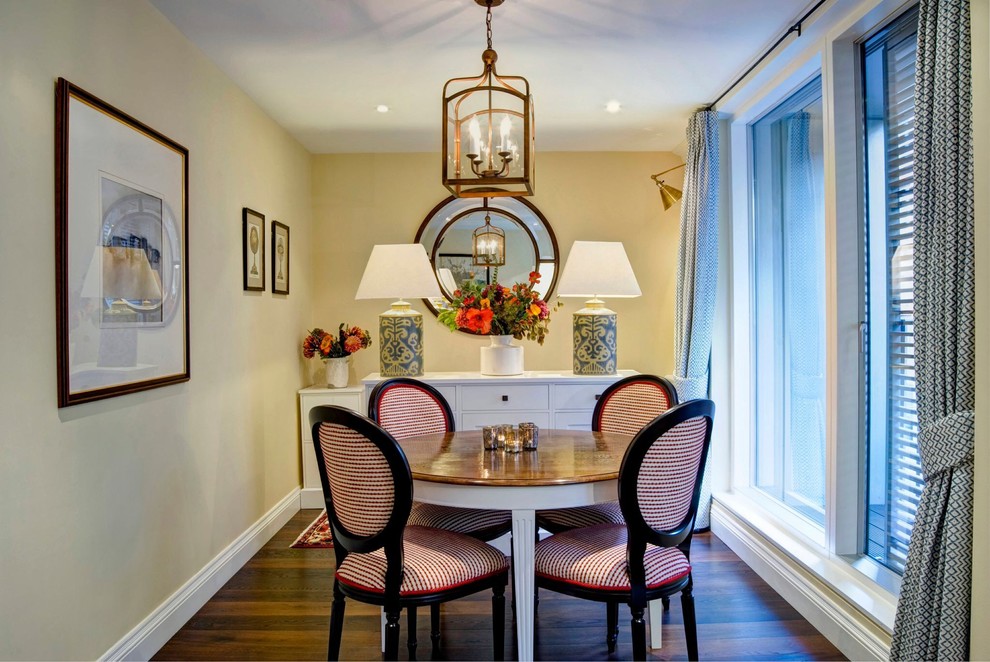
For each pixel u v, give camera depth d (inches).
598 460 86.6
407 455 90.6
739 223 140.0
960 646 62.7
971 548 62.8
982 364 60.8
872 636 82.2
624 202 173.9
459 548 80.5
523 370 159.0
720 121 141.1
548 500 76.9
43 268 69.0
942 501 65.7
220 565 112.6
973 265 62.7
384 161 174.4
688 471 76.9
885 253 93.7
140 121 88.5
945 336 65.8
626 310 174.1
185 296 99.5
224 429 115.9
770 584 111.8
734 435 140.4
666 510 75.5
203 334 107.8
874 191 95.5
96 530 77.9
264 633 95.9
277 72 117.3
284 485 148.9
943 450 64.8
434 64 114.7
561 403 145.9
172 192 95.8
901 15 89.5
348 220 174.4
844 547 98.9
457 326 140.9
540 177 173.9
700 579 114.9
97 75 79.1
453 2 92.6
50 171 70.2
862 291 97.9
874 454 96.5
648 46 108.9
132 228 85.0
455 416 146.2
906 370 89.2
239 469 122.6
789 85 116.1
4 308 63.4
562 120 148.6
